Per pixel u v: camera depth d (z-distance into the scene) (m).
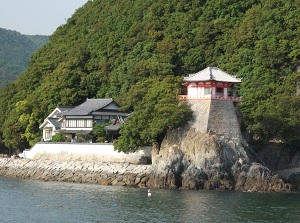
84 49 186.62
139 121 125.25
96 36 191.00
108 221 84.69
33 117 166.00
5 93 190.50
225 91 126.12
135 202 99.31
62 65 179.12
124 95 155.50
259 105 132.88
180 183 116.94
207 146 116.75
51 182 127.50
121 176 122.75
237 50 158.25
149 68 157.50
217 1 176.00
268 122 127.38
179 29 173.88
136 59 168.75
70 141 146.38
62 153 140.62
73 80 173.12
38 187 118.38
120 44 180.25
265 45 151.25
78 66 180.50
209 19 174.00
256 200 102.56
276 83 142.38
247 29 159.25
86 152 136.12
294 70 149.38
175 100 127.38
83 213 90.31
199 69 162.12
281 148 131.75
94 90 173.00
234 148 118.94
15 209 93.69
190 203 98.50
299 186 124.44
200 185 114.75
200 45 165.62
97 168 127.94
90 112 146.38
